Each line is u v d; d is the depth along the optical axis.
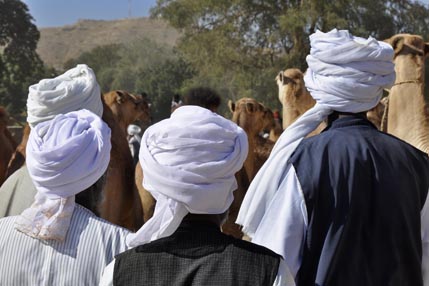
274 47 36.25
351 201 3.22
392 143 3.39
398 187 3.29
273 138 10.70
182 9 37.75
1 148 8.05
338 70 3.35
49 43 136.50
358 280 3.20
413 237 3.30
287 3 35.81
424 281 3.40
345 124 3.41
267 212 3.27
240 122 8.29
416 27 35.31
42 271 2.91
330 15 33.22
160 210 2.71
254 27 36.72
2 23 55.69
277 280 2.56
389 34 35.06
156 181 2.63
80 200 3.10
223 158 2.64
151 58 57.91
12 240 2.96
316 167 3.26
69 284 2.90
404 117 5.57
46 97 4.36
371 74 3.35
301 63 34.38
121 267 2.60
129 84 50.44
